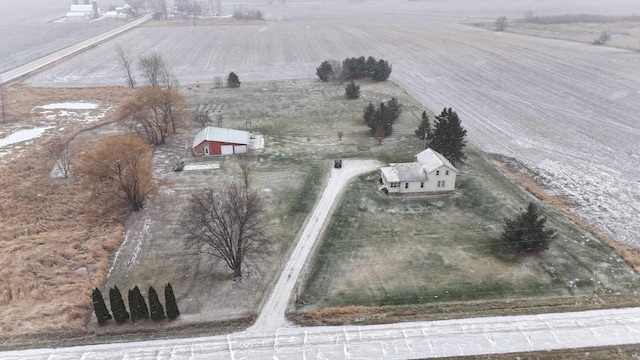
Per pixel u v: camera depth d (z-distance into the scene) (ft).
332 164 190.80
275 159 198.08
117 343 104.12
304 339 104.12
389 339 103.30
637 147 198.90
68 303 116.26
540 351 98.84
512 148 202.18
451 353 99.30
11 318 111.55
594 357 97.04
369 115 224.33
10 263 131.54
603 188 166.61
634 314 107.45
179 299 117.80
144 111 212.64
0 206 162.30
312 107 268.21
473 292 116.88
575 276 121.29
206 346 102.78
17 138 228.02
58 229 150.30
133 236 146.00
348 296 117.08
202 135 206.08
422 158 172.45
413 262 129.29
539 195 161.58
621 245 134.00
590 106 252.42
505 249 133.28
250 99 288.10
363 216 152.66
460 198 161.89
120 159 154.81
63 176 186.60
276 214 154.51
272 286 121.60
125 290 121.70
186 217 146.72
